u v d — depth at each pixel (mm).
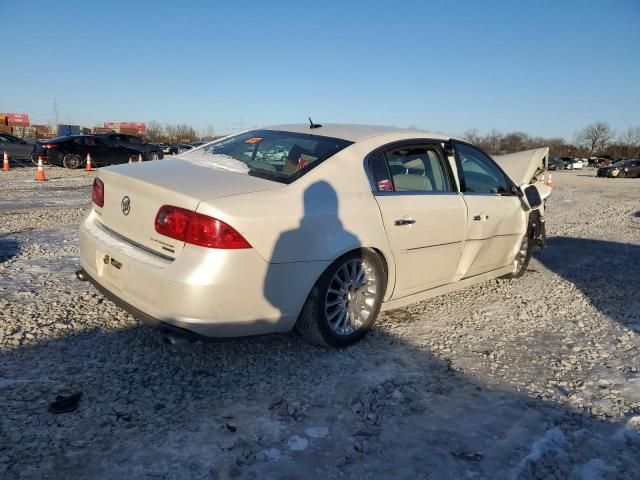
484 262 4785
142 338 3576
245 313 2945
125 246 3225
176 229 2891
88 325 3738
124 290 3117
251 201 2963
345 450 2494
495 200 4770
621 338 4160
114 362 3213
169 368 3186
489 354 3711
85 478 2184
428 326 4176
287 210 3061
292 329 3535
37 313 3889
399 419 2789
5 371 3008
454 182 4363
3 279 4676
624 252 7852
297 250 3072
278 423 2678
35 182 14391
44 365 3113
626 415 2961
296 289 3119
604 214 12977
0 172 17391
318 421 2719
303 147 3695
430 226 3924
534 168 6539
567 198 17234
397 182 3838
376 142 3826
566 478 2391
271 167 3484
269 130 4184
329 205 3285
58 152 19422
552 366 3574
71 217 8469
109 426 2547
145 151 22250
